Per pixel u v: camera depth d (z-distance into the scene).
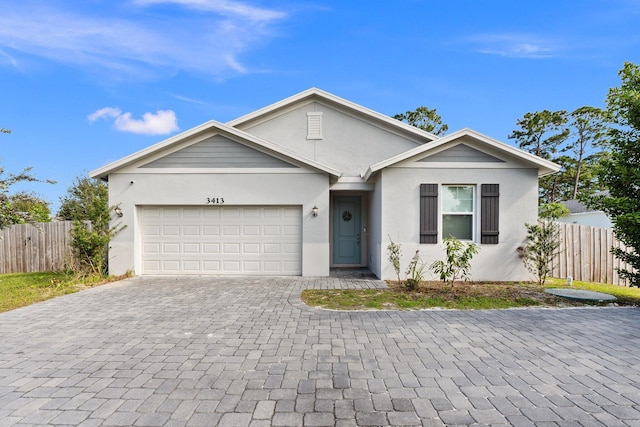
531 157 8.52
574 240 9.84
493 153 8.89
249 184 9.56
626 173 6.83
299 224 9.70
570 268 9.77
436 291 7.42
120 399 2.96
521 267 8.80
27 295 7.21
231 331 4.80
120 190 9.52
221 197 9.55
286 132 11.62
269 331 4.80
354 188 10.19
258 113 11.45
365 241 11.56
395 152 11.52
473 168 8.91
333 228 11.58
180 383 3.26
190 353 4.00
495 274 8.80
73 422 2.62
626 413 2.75
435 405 2.86
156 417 2.69
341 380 3.31
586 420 2.65
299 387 3.17
